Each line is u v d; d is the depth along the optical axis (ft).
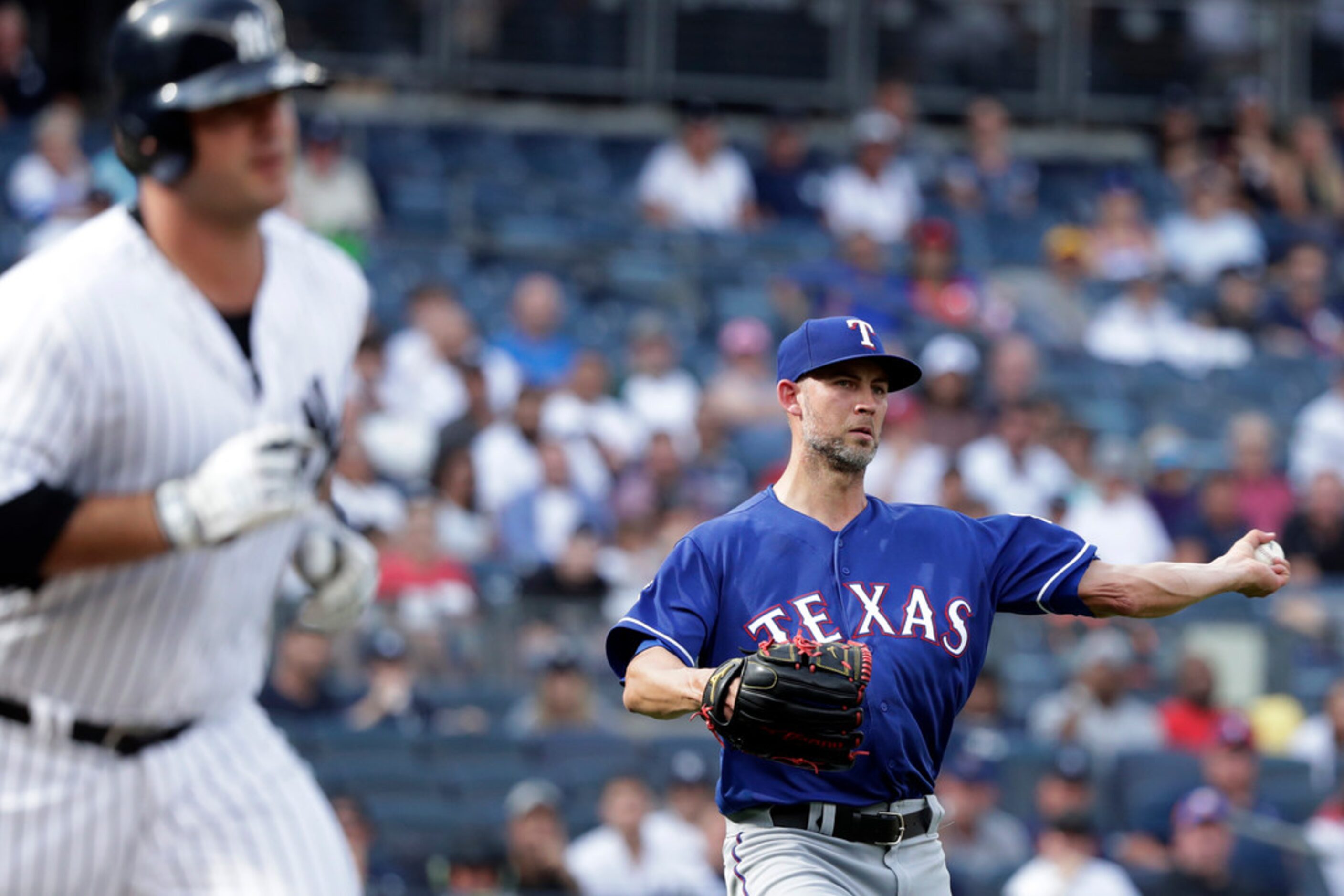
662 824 94.79
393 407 131.34
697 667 42.50
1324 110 217.77
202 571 36.65
